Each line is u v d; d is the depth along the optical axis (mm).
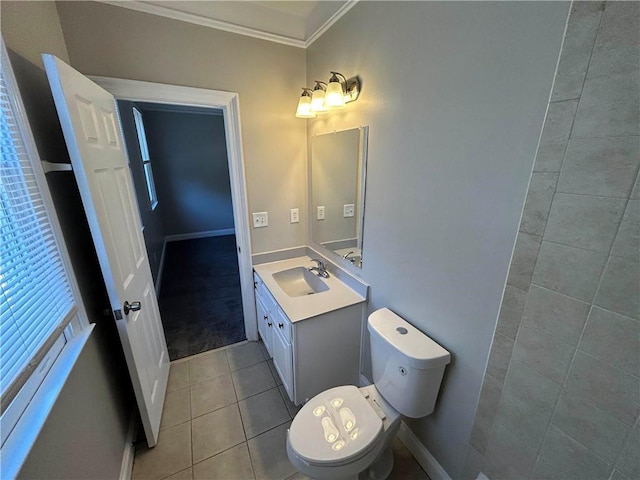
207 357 2244
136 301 1419
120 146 1544
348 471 1116
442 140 1082
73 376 962
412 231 1296
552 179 756
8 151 827
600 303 713
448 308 1170
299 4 1724
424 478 1402
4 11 905
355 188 1656
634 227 634
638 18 572
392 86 1283
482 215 977
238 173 1988
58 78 940
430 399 1239
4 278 721
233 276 3771
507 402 987
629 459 723
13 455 663
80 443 969
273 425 1675
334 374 1783
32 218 905
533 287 847
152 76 1606
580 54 665
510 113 845
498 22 840
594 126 665
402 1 1157
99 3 1430
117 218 1344
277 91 1960
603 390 742
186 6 1586
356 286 1771
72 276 1095
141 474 1408
